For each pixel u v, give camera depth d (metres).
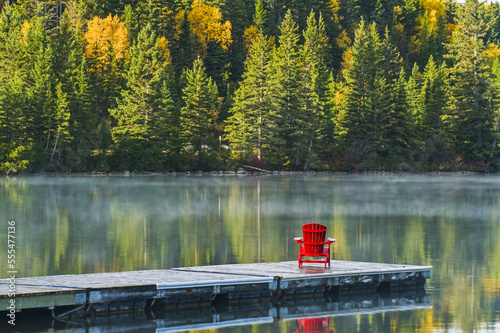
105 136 105.00
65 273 25.88
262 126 116.69
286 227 41.75
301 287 22.41
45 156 98.62
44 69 103.69
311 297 22.67
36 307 18.89
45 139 100.69
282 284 22.03
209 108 115.00
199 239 36.06
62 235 37.31
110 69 122.69
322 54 157.50
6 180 87.94
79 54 118.69
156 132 108.00
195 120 113.50
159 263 28.39
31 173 99.06
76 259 29.30
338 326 19.48
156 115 108.19
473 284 24.83
